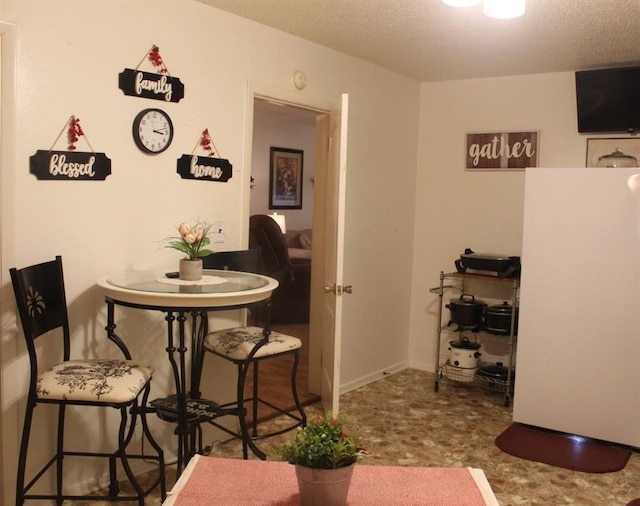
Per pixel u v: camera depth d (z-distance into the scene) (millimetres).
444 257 4781
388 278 4645
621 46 3562
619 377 3344
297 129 8773
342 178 3318
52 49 2455
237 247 3359
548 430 3607
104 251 2717
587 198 3346
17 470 2379
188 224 3074
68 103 2527
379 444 3377
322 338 4023
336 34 3525
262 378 4484
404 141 4672
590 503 2787
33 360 2252
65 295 2555
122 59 2707
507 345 4500
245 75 3297
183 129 3002
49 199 2500
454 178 4695
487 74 4414
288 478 1570
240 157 3324
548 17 3072
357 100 4133
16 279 2160
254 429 3283
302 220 9055
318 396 4129
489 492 1521
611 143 4094
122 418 2305
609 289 3328
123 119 2738
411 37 3535
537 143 4340
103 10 2619
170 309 2361
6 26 2299
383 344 4668
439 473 1625
